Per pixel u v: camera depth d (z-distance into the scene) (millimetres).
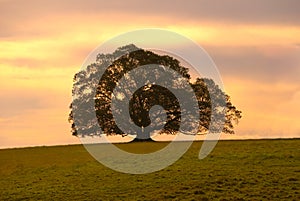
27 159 92062
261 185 68375
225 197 64312
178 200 64188
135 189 70000
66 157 92125
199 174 75000
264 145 92875
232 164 80062
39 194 70625
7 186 75625
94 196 68125
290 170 75125
